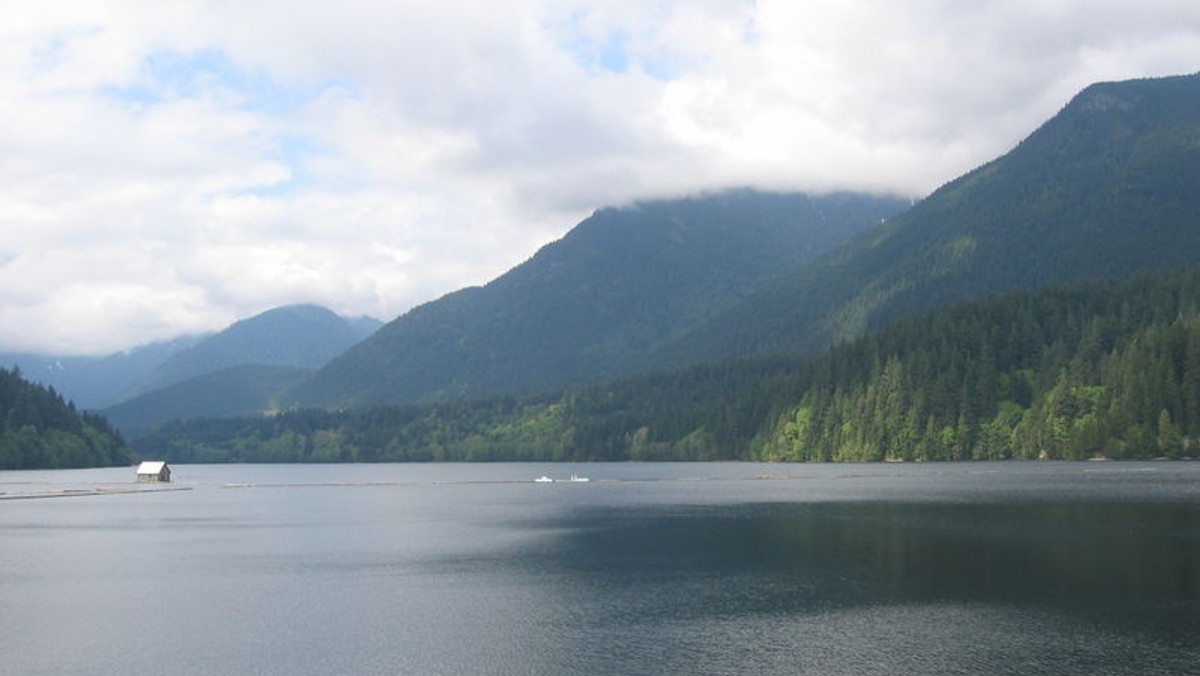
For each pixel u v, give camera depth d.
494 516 150.50
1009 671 53.50
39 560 101.06
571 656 58.34
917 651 57.59
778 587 78.00
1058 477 195.00
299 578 87.56
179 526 139.00
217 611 72.69
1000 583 76.56
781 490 192.88
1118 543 94.94
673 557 96.25
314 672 56.31
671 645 60.28
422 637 63.69
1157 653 56.25
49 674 56.47
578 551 103.06
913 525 115.38
